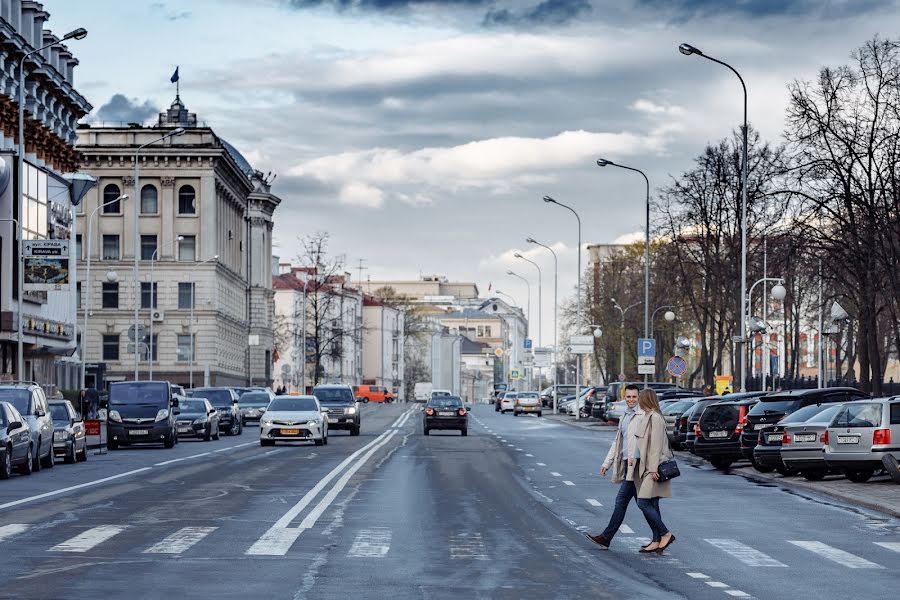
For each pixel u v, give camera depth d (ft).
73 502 77.05
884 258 165.68
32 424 108.99
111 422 155.33
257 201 458.50
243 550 53.88
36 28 227.20
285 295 519.19
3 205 200.64
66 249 176.76
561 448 156.25
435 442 172.55
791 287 225.15
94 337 353.92
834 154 170.19
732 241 227.81
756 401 121.90
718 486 98.89
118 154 355.56
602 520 69.56
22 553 52.21
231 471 108.17
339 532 61.36
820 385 229.66
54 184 225.56
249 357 416.05
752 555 55.42
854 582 47.34
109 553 52.37
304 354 438.81
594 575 48.14
